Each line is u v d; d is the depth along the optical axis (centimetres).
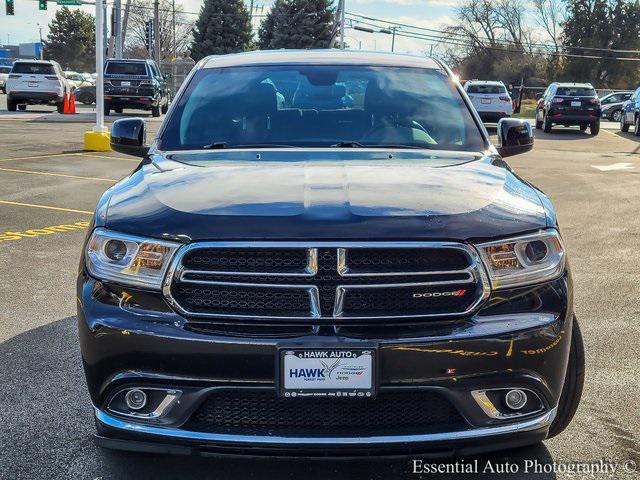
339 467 325
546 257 288
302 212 279
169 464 327
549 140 2420
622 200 1110
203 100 420
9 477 316
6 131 2066
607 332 506
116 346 274
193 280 272
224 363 265
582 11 8156
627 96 3994
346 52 478
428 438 268
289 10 6206
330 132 396
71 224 867
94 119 2592
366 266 271
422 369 266
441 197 297
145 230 280
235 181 314
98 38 1627
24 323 517
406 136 396
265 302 271
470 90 2955
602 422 368
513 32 8575
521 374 274
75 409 382
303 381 264
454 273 272
